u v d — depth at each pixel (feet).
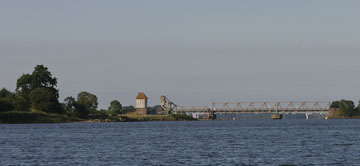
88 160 325.83
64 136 574.97
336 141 465.88
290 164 302.25
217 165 298.97
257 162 311.47
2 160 327.88
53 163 312.71
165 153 362.94
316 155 345.72
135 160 323.57
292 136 550.36
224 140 487.61
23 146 429.79
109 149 397.60
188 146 418.72
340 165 296.30
